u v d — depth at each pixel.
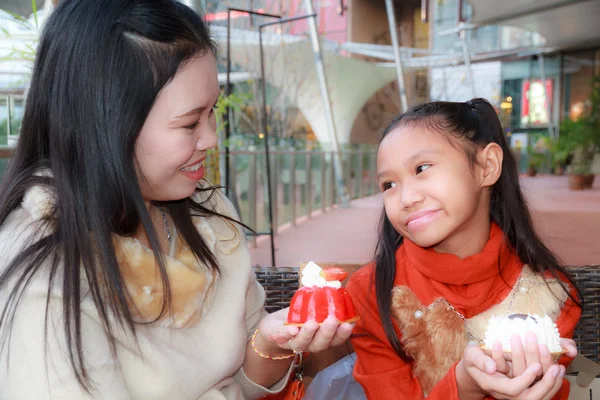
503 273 1.33
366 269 1.42
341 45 13.54
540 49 17.36
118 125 0.84
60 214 0.85
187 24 0.90
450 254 1.28
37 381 0.79
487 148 1.25
